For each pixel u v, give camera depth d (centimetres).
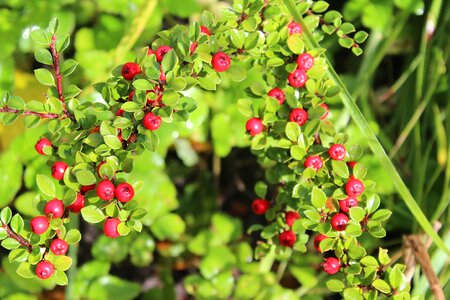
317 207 47
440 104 69
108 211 46
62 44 47
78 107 47
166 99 45
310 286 66
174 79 46
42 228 45
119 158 46
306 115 49
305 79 49
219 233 68
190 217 76
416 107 68
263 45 49
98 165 46
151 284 75
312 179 48
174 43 48
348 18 68
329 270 47
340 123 67
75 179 46
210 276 66
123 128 46
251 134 49
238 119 66
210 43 47
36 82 69
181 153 74
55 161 48
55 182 63
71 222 63
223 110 67
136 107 46
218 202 78
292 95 49
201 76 48
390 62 76
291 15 50
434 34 70
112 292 65
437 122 67
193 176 78
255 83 50
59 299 69
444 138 67
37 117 47
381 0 68
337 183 48
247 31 49
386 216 47
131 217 46
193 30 47
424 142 69
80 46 67
